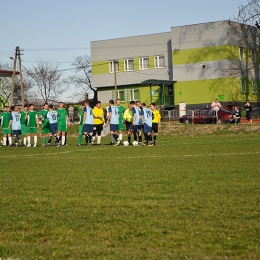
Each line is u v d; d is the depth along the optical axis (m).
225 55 72.44
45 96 114.44
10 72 102.94
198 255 7.20
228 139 33.97
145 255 7.22
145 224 9.02
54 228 8.94
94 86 85.56
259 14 66.94
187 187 12.88
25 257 7.26
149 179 14.55
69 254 7.37
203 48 74.00
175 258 7.07
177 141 34.06
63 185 13.89
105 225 9.05
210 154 22.45
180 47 75.75
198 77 74.50
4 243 8.12
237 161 18.94
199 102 74.44
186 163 18.84
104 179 14.84
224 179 14.14
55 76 114.94
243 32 74.88
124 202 11.10
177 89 76.12
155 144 31.14
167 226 8.82
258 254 7.23
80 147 30.69
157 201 11.12
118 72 83.56
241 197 11.30
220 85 72.81
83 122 32.22
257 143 28.53
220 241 7.86
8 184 14.34
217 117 55.19
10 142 35.03
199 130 45.00
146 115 30.06
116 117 31.69
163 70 79.88
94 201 11.31
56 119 32.59
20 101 105.56
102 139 40.25
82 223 9.22
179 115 66.00
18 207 10.93
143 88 81.69
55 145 34.16
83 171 17.08
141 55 81.62
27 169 18.30
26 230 8.94
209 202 10.79
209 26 73.50
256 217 9.34
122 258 7.09
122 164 19.17
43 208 10.74
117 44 83.50
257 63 76.25
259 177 14.38
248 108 52.81
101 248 7.65
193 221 9.16
